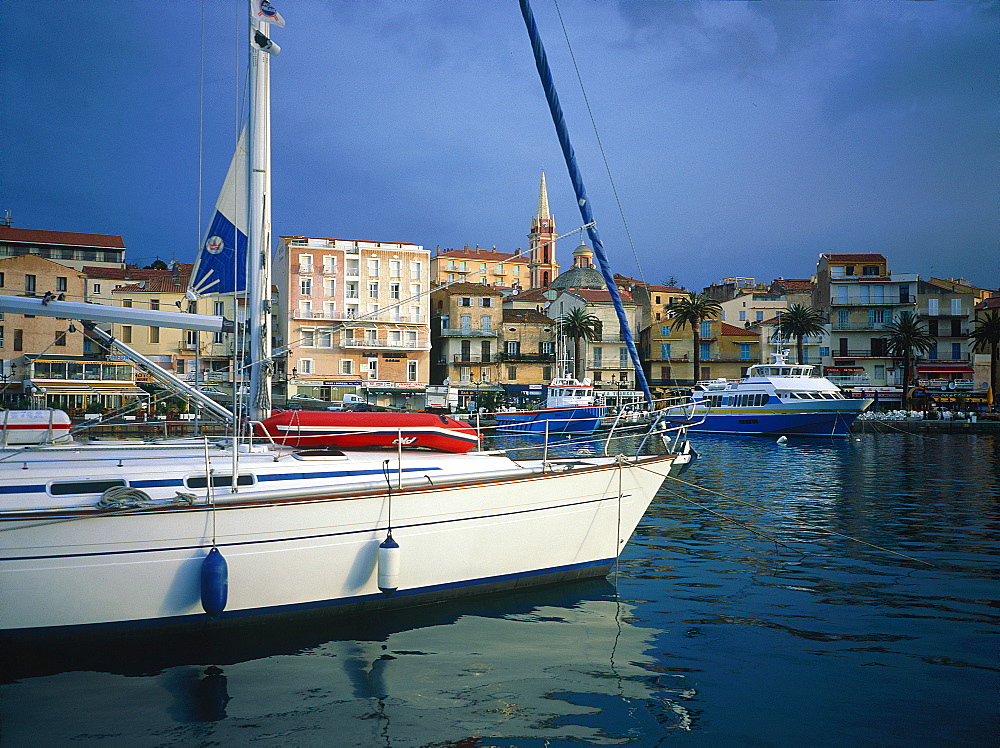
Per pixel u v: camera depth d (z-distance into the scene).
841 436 46.41
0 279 47.53
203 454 9.35
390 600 9.23
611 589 11.01
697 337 68.88
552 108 11.26
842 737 6.71
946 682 7.90
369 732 6.69
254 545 8.39
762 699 7.47
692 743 6.57
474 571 9.77
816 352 73.12
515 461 10.89
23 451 8.97
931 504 20.17
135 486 8.51
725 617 9.95
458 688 7.59
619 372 74.31
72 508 7.77
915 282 71.06
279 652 8.34
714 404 51.09
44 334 44.41
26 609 7.63
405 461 9.91
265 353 10.27
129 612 7.97
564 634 9.12
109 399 29.70
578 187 11.31
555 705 7.28
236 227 10.36
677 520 17.56
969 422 51.56
